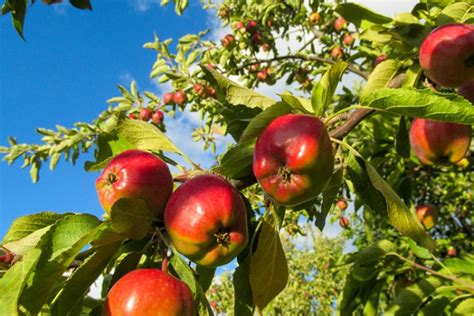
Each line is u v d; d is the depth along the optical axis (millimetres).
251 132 418
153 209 392
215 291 2422
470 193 1913
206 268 426
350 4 583
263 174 399
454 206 1920
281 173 393
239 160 421
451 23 555
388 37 554
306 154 381
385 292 1220
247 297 424
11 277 302
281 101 414
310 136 386
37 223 381
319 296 2877
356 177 519
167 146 463
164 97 1630
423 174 1185
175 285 345
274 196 404
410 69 537
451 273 808
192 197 373
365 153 991
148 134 468
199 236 365
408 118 691
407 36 542
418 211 1045
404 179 883
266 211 422
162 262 375
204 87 1568
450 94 351
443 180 1735
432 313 756
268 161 395
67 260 318
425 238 450
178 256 375
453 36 496
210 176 392
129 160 403
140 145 465
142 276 345
